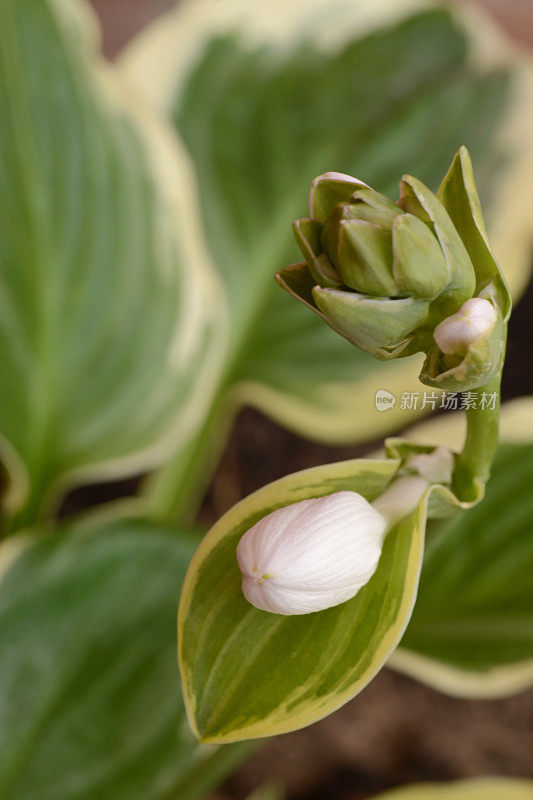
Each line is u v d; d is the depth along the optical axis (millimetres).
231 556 397
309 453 935
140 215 609
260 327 692
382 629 385
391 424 646
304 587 378
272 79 682
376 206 369
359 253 366
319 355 676
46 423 616
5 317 584
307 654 388
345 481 398
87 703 500
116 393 624
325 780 788
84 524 532
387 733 805
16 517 637
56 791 490
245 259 697
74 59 582
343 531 381
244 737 384
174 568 526
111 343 616
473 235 380
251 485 913
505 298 379
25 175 572
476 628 490
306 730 809
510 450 496
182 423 634
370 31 681
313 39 684
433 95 662
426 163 656
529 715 811
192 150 684
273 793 732
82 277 600
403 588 386
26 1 563
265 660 389
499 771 787
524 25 1120
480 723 808
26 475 607
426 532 479
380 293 371
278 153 682
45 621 507
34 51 569
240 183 689
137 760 495
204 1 693
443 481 397
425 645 490
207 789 513
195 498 868
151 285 618
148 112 605
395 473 398
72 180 587
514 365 936
